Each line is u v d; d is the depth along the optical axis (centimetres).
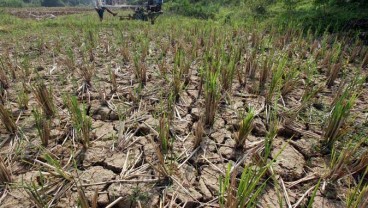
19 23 1048
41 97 278
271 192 196
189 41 631
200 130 236
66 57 486
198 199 193
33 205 187
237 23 905
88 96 335
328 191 197
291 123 272
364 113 295
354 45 537
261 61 423
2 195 193
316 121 280
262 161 202
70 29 871
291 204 189
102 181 207
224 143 250
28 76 401
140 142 251
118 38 665
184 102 321
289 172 215
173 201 189
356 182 203
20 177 210
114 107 310
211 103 263
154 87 361
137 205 191
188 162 228
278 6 1097
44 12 1830
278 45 562
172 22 1008
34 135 257
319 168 220
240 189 150
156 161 228
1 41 666
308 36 598
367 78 389
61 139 254
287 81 325
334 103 301
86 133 238
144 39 601
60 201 190
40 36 705
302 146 244
